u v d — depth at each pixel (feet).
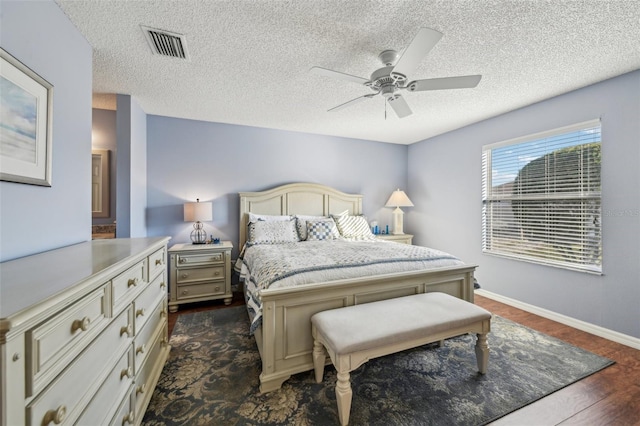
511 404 4.88
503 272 10.35
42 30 4.28
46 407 2.09
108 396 3.16
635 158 6.91
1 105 3.36
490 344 7.07
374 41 5.78
